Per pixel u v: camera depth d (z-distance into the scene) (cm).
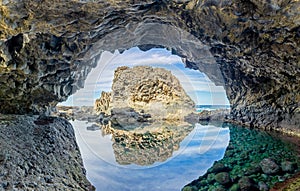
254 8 418
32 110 652
